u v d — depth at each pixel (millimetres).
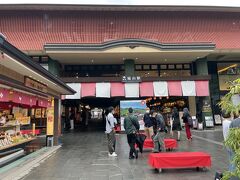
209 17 27984
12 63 6840
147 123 12445
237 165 3188
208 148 12430
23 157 10344
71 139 17656
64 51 22141
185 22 27422
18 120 13047
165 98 30703
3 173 7594
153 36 26078
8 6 25094
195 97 26562
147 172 7719
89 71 27531
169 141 11648
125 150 12234
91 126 32031
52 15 26078
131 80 23891
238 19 28625
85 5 25641
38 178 7160
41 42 24219
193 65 27844
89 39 25062
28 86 9273
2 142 9781
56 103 15109
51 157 10648
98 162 9391
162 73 27766
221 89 28812
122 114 21859
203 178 6906
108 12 26625
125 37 25688
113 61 26047
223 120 5719
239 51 25562
